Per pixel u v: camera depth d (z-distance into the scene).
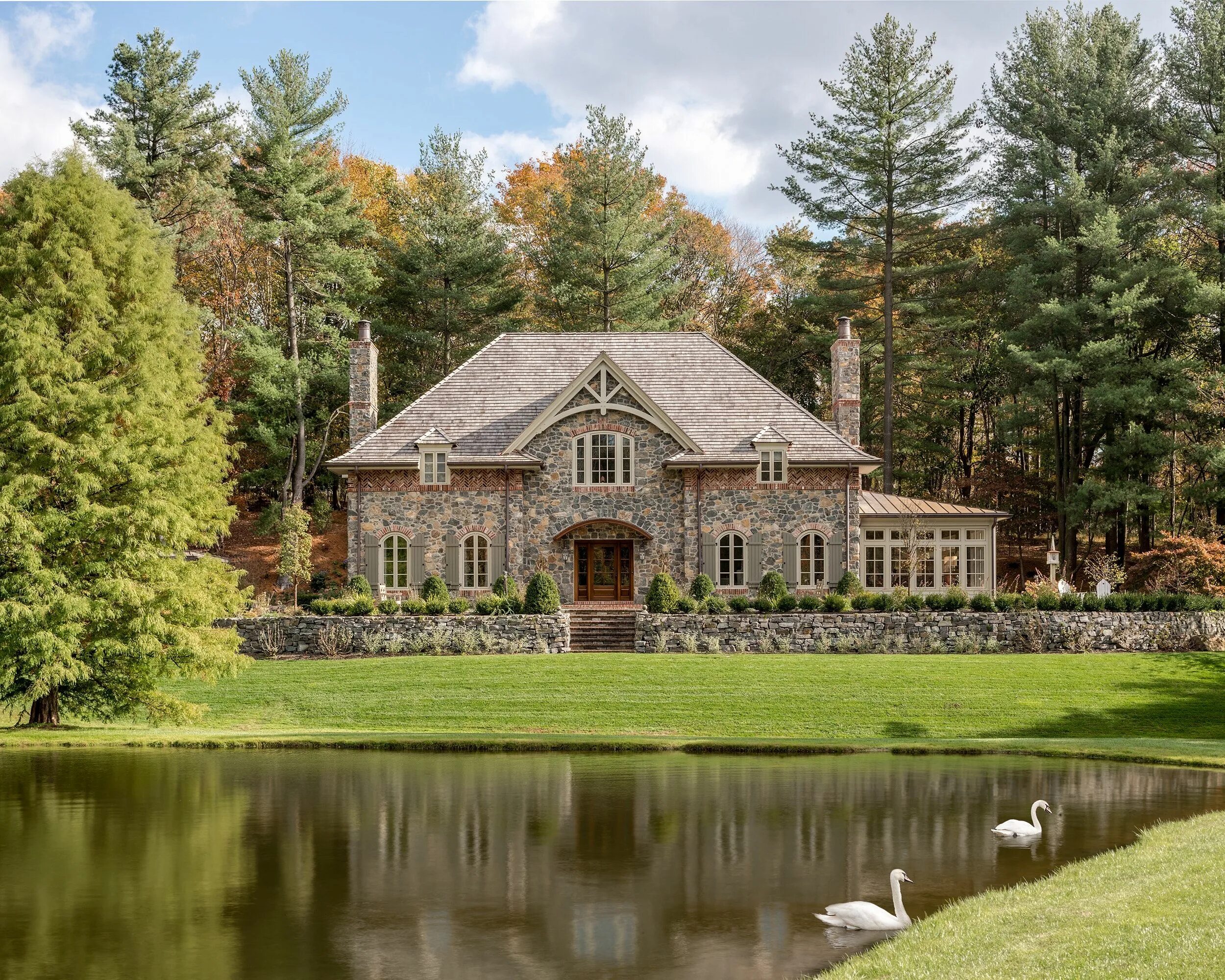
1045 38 49.16
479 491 39.69
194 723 28.11
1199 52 44.28
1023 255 48.59
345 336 55.62
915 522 39.53
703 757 23.78
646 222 56.31
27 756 23.45
